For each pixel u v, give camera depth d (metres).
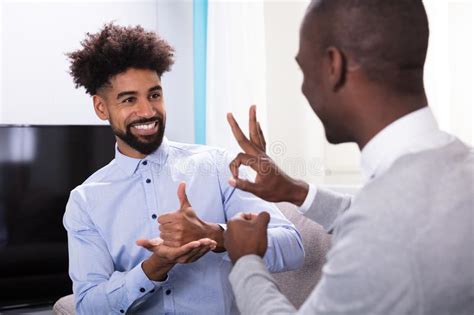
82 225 1.42
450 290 0.69
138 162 1.44
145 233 1.41
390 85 0.76
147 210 1.42
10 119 2.52
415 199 0.70
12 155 2.24
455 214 0.69
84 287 1.36
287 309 0.76
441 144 0.76
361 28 0.75
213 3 2.48
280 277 1.55
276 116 2.33
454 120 1.76
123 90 1.34
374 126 0.78
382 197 0.70
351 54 0.76
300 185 1.07
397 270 0.67
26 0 2.53
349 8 0.75
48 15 2.57
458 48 1.75
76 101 2.62
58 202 2.30
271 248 1.32
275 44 2.35
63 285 2.30
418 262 0.67
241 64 2.38
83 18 2.63
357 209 0.71
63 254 2.30
